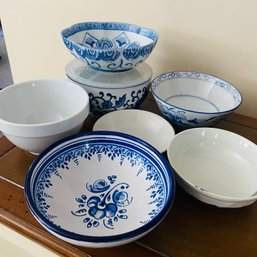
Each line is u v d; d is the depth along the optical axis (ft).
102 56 1.78
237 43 2.33
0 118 1.76
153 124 2.15
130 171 1.73
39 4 3.09
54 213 1.45
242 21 2.23
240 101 2.05
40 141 1.67
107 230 1.42
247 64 2.38
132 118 2.17
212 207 1.60
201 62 2.55
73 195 1.60
